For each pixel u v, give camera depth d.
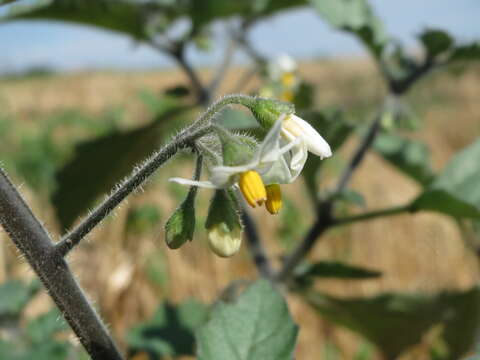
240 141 0.07
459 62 0.15
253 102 0.07
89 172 0.17
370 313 0.15
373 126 0.15
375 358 0.25
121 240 0.23
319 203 0.14
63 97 1.17
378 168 0.42
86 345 0.07
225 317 0.08
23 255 0.07
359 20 0.15
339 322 0.16
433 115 0.75
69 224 0.18
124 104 0.81
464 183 0.14
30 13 0.16
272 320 0.08
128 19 0.16
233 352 0.08
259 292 0.09
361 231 0.32
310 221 0.35
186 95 0.17
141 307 0.22
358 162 0.15
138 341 0.13
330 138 0.13
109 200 0.07
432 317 0.15
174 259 0.26
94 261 0.21
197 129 0.07
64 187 0.17
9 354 0.11
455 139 0.64
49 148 0.52
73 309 0.07
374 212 0.13
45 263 0.07
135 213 0.25
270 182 0.07
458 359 0.16
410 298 0.15
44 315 0.12
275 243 0.33
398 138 0.16
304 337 0.25
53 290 0.07
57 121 0.70
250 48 0.18
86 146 0.16
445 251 0.30
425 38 0.15
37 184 0.37
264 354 0.08
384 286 0.30
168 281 0.26
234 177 0.07
